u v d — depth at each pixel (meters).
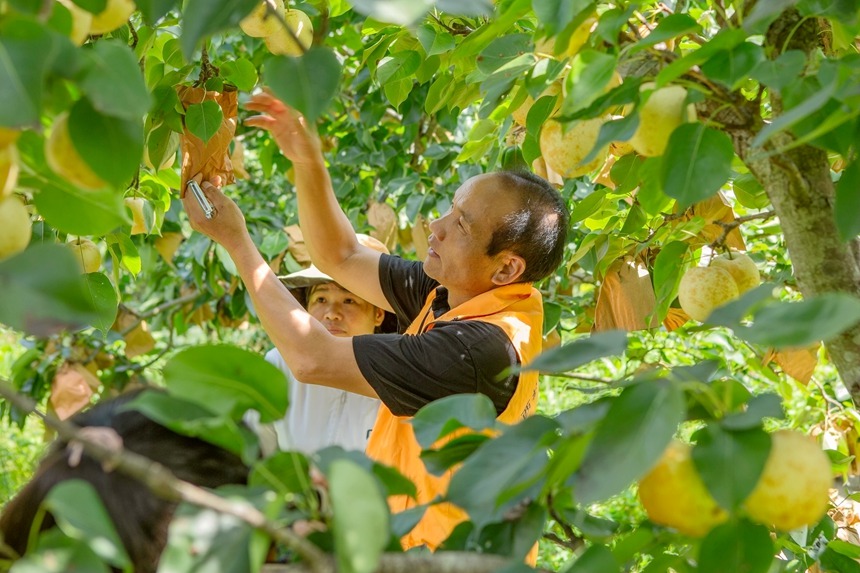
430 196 3.69
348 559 0.77
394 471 0.99
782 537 1.54
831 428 2.71
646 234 2.23
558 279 3.77
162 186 2.32
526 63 1.62
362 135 3.94
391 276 2.54
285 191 5.21
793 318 0.91
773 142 1.31
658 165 1.35
